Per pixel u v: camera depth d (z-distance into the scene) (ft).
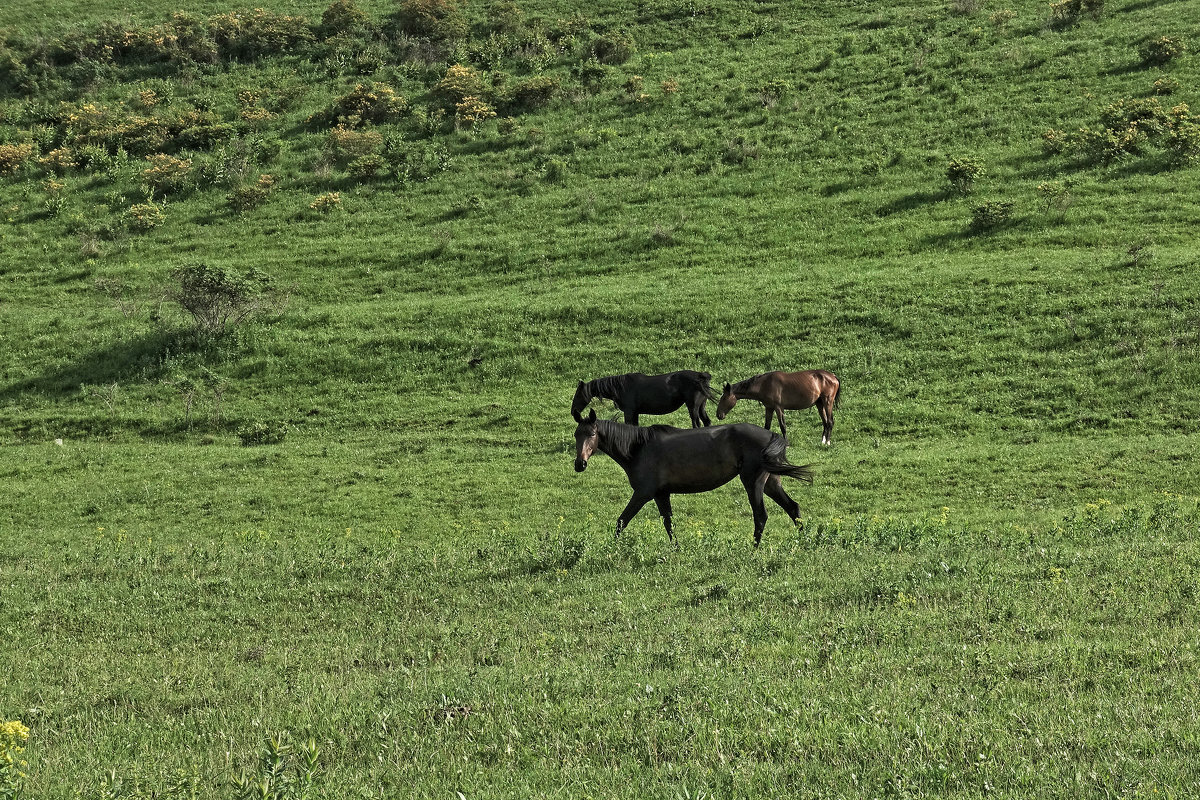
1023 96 148.87
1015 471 72.64
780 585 38.22
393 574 46.39
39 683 32.94
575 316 109.81
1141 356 88.38
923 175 134.21
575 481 78.69
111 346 113.09
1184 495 64.90
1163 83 141.59
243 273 119.14
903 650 28.55
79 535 72.28
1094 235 113.29
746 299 109.09
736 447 48.16
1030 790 18.54
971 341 95.91
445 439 90.17
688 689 25.99
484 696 27.22
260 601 43.19
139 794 21.08
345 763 23.53
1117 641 27.66
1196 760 19.12
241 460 88.79
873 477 73.92
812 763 20.61
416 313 114.73
